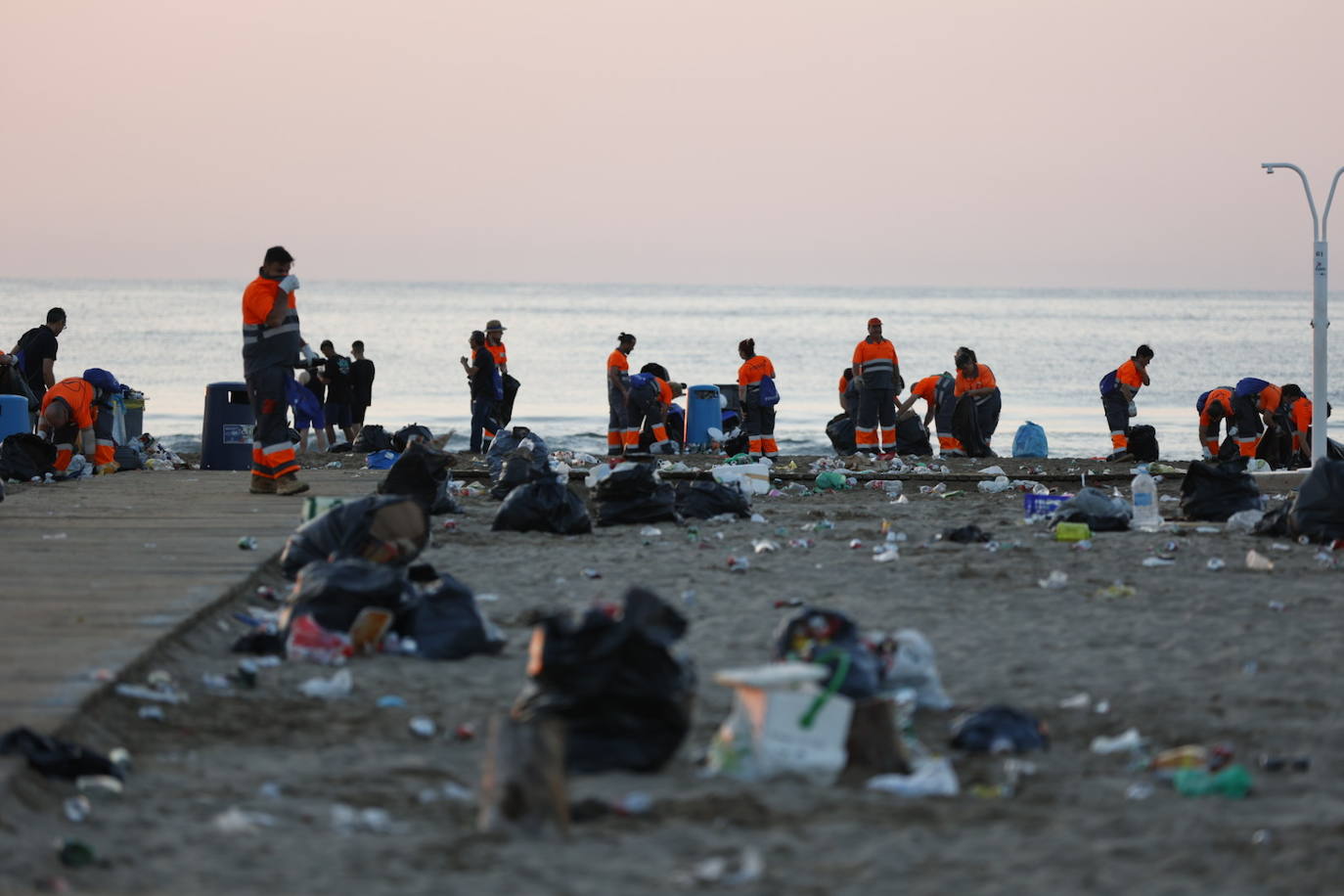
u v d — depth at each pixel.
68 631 22.28
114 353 194.50
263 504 39.47
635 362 198.62
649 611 16.92
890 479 51.59
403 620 23.14
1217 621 25.39
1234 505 39.84
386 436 63.94
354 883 13.10
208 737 18.19
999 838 14.41
